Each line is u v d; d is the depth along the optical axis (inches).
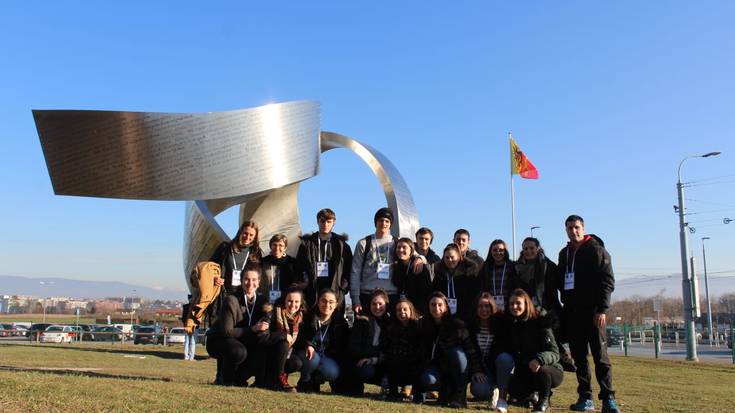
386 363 308.3
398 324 305.4
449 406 283.9
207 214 692.1
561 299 304.2
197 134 580.1
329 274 340.5
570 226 299.7
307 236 348.2
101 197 560.4
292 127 633.0
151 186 566.9
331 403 256.8
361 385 322.3
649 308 3713.1
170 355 719.7
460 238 365.7
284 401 252.7
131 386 268.4
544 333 289.6
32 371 336.2
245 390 281.7
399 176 689.0
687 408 306.2
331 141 738.8
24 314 5315.0
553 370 284.0
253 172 603.8
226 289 337.7
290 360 307.9
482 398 295.7
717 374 615.2
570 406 291.7
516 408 293.6
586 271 291.9
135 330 1352.1
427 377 295.1
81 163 552.1
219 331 307.6
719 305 4192.9
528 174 1110.4
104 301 7293.3
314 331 317.1
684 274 906.1
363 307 332.5
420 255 343.9
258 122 608.4
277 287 347.6
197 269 331.9
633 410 295.6
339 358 319.9
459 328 293.7
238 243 346.0
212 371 458.9
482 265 341.1
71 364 462.6
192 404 231.1
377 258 335.3
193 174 578.2
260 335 304.8
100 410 210.5
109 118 552.4
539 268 313.1
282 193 776.3
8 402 213.8
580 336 292.2
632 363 738.8
